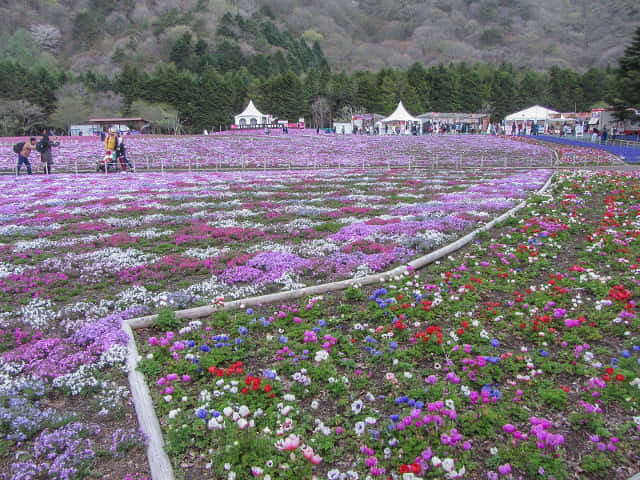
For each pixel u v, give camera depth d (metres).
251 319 5.33
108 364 4.45
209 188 17.39
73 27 132.12
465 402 3.72
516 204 12.26
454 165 29.30
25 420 3.52
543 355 4.32
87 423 3.62
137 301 5.95
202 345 4.66
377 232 9.23
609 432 3.39
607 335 4.88
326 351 4.39
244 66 114.69
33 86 75.88
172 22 137.12
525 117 62.12
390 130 66.88
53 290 6.38
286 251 8.10
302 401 3.87
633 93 39.91
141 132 74.19
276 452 3.21
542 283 6.45
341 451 3.28
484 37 161.62
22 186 18.11
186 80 86.38
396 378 4.07
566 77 101.62
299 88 91.44
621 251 7.41
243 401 3.73
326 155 37.88
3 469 3.16
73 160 31.53
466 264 7.25
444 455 3.11
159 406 3.79
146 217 11.31
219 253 8.08
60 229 10.14
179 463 3.21
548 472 2.98
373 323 5.23
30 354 4.57
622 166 25.89
